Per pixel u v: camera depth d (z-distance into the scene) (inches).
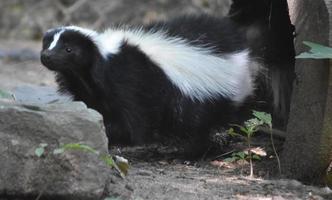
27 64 907.4
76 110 317.7
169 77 437.1
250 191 355.9
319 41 365.1
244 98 464.8
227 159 421.1
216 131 466.3
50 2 1133.1
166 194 336.5
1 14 1151.0
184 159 456.8
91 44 430.3
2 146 305.4
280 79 505.0
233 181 380.8
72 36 429.4
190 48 441.4
